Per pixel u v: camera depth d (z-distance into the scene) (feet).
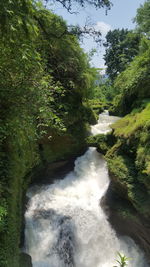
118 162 20.97
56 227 21.24
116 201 21.27
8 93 11.10
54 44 24.91
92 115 41.81
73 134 31.48
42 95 12.09
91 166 30.50
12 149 15.72
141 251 18.85
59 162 30.22
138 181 18.54
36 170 26.37
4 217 12.53
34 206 23.17
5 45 9.87
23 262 15.28
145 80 36.35
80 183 28.50
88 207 23.50
